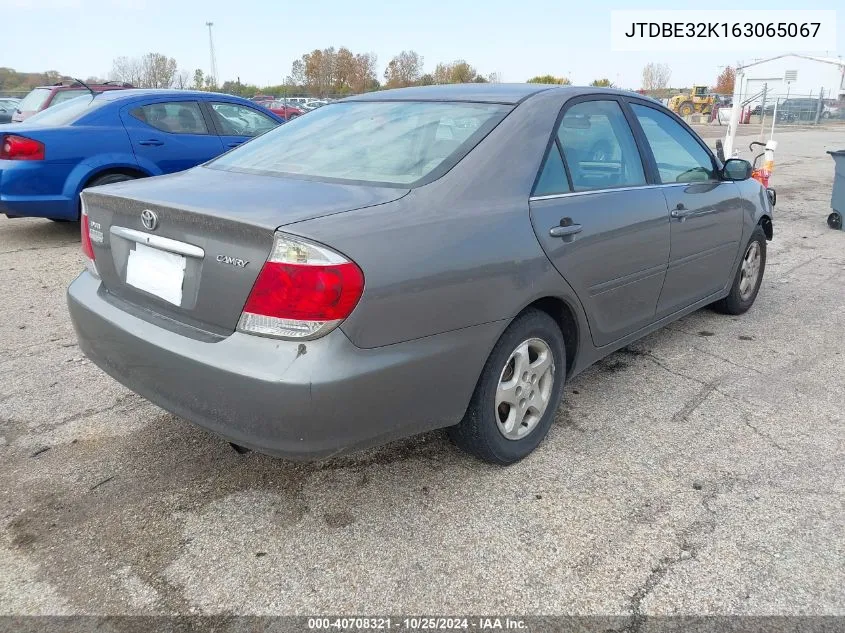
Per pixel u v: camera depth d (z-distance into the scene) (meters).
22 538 2.46
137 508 2.64
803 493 2.77
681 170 3.91
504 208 2.65
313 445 2.17
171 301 2.42
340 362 2.12
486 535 2.50
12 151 6.21
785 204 10.55
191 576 2.29
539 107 3.02
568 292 2.91
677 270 3.78
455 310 2.40
